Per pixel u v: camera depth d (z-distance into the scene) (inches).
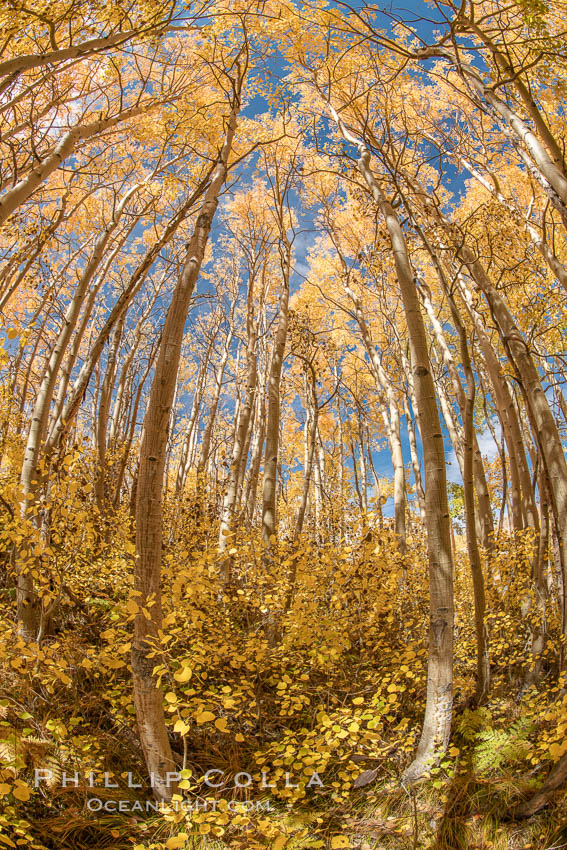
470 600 246.4
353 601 177.0
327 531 284.4
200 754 129.6
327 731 113.7
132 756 123.7
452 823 102.1
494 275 255.1
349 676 169.0
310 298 432.5
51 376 175.6
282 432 589.6
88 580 188.5
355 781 121.0
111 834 98.0
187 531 281.0
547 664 179.6
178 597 122.1
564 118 193.8
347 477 566.6
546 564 194.4
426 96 291.1
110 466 301.4
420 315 140.6
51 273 214.7
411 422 404.2
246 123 293.1
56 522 139.3
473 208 331.3
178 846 83.5
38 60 116.8
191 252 125.6
